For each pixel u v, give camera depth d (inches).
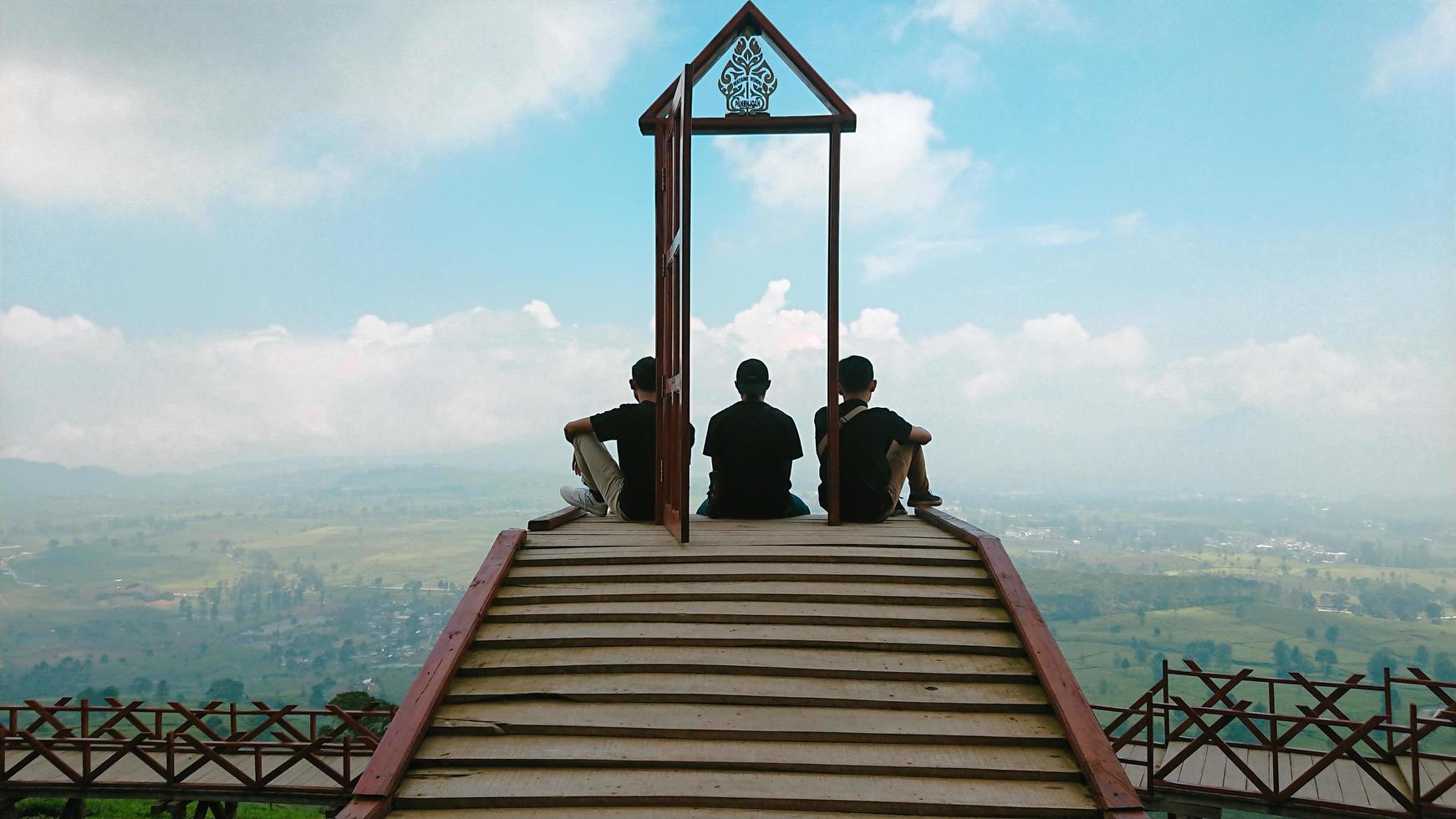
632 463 243.9
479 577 185.2
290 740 349.4
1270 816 266.8
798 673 161.6
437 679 156.9
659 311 247.9
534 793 137.3
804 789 138.4
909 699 154.5
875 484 238.4
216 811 370.0
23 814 511.8
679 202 217.2
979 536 199.6
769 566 193.0
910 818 134.8
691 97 206.4
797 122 242.1
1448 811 239.6
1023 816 133.9
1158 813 285.9
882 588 184.5
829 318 237.9
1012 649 165.9
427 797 136.6
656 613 176.1
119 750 346.3
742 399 250.7
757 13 241.6
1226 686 298.4
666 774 142.7
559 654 167.2
